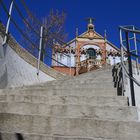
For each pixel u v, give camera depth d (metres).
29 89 5.46
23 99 4.61
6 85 6.34
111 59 33.66
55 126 3.40
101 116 3.83
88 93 5.43
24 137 3.08
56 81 7.29
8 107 4.02
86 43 33.81
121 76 5.46
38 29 9.28
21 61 7.45
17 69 7.11
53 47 10.93
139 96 5.28
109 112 3.84
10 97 4.66
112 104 4.42
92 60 31.17
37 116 3.45
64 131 3.37
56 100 4.55
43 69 9.10
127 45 5.14
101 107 3.87
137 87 5.32
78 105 3.91
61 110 3.90
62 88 5.70
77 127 3.36
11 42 6.65
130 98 5.12
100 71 8.23
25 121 3.45
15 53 6.99
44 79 9.12
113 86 5.98
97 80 6.74
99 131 3.31
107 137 3.28
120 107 3.84
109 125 3.32
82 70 30.52
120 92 5.39
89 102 4.48
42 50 9.26
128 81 5.33
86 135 3.32
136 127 3.27
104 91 5.46
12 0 6.45
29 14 7.99
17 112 3.97
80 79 7.23
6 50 6.31
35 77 8.40
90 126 3.35
